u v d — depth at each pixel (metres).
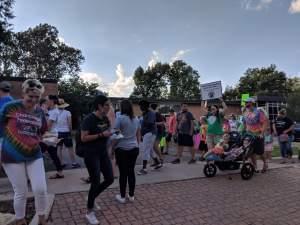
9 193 5.26
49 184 5.93
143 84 68.19
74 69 51.09
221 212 4.71
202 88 9.16
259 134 7.12
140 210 4.71
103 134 4.11
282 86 60.59
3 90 5.13
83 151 4.13
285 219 4.48
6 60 45.06
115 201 5.09
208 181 6.56
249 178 6.85
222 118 8.11
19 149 3.33
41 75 47.62
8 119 3.34
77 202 4.95
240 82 64.25
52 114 7.06
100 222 4.23
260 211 4.79
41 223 3.47
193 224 4.23
